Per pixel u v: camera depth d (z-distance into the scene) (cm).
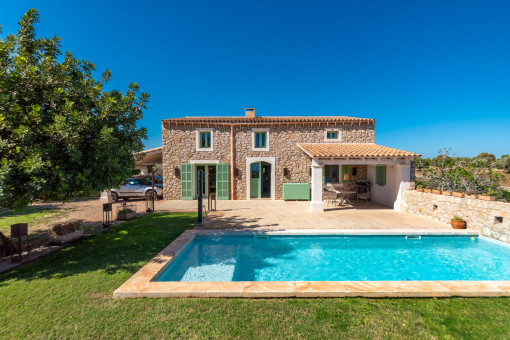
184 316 297
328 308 317
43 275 407
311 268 524
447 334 270
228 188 1429
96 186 485
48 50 513
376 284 371
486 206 671
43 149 397
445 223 805
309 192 1362
